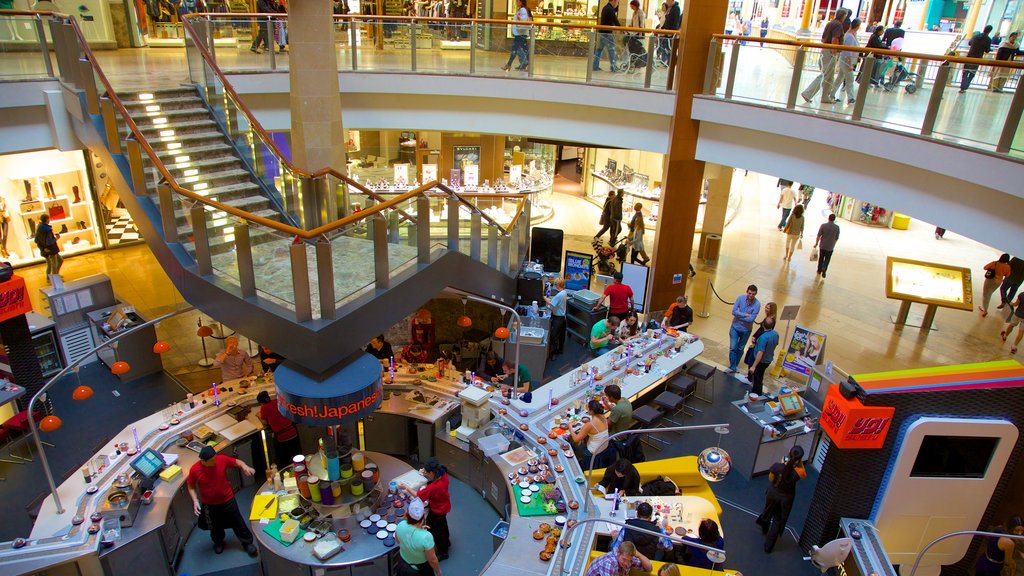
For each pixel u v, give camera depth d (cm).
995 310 1479
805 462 987
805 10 2559
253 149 1116
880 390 733
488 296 1154
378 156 1803
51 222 1481
